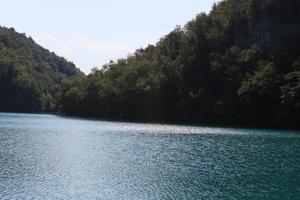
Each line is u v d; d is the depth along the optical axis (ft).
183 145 261.03
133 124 485.15
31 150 228.43
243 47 571.69
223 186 149.07
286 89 437.17
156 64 644.27
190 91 555.28
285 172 173.58
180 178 161.17
